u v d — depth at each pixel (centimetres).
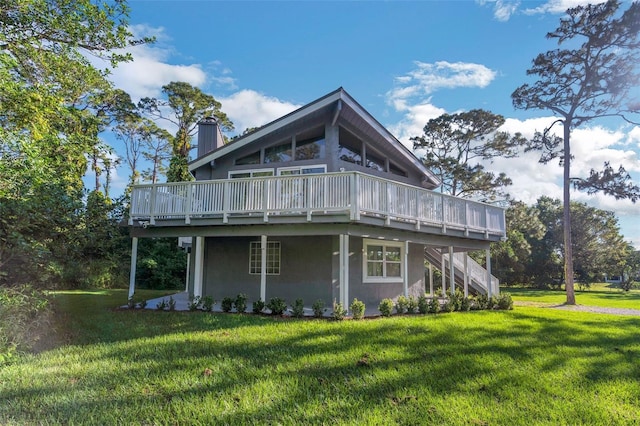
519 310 1217
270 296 1185
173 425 331
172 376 454
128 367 488
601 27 1619
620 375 500
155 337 664
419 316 974
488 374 483
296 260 1171
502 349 613
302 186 970
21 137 659
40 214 754
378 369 489
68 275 1013
